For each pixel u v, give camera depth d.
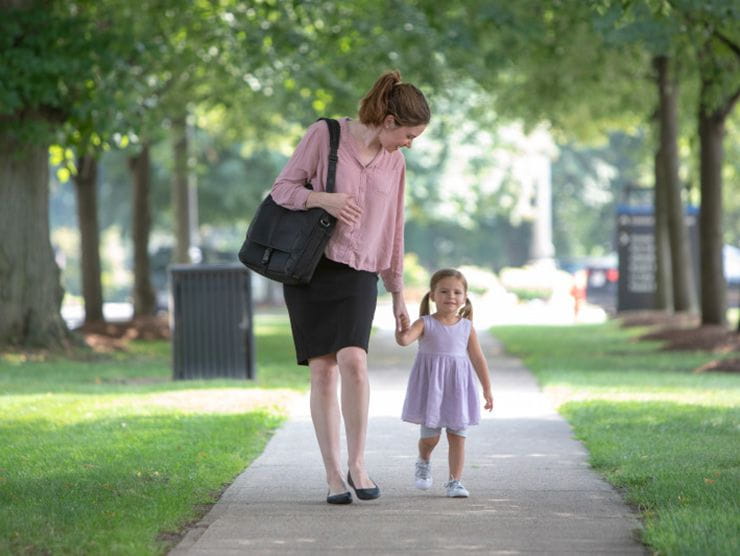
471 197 81.25
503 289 70.75
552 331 39.69
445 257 101.69
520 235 100.56
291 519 9.48
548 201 86.12
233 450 12.76
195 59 32.75
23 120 25.75
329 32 32.16
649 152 45.31
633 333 36.59
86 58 25.08
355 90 32.69
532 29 28.55
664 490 10.18
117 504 9.71
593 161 97.00
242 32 31.84
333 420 10.09
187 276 21.25
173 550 8.48
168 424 14.65
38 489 10.37
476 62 33.38
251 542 8.71
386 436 14.23
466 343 10.45
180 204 45.97
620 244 47.94
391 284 10.29
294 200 9.71
